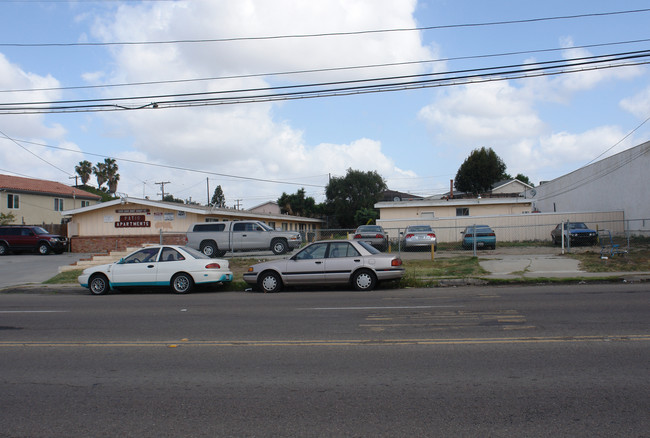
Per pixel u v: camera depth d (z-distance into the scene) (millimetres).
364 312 10070
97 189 72688
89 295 14898
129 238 31688
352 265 13961
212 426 4430
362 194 65625
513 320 8750
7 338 8289
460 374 5727
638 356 6246
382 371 5918
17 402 5141
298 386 5453
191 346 7430
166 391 5398
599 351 6523
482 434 4121
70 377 5984
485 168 59938
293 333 8164
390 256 14062
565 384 5281
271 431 4289
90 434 4320
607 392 5020
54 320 10016
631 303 10320
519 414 4523
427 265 18719
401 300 11766
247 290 15250
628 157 30938
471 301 11258
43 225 35656
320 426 4371
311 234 26281
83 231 32406
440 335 7715
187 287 14516
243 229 22422
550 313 9344
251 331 8414
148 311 11031
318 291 14312
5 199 40406
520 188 56906
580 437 4027
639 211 29828
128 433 4324
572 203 39469
